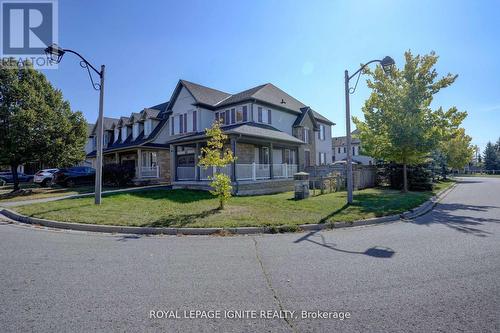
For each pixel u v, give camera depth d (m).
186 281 4.25
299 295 3.76
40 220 9.10
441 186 23.03
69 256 5.56
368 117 17.58
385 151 17.36
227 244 6.50
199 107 22.86
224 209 10.45
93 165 34.53
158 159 25.59
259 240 6.89
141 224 8.16
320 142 31.92
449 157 39.72
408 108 16.05
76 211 10.17
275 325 3.03
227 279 4.33
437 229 7.89
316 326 3.01
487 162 68.88
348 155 11.80
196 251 5.92
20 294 3.80
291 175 21.23
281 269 4.77
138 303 3.54
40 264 5.06
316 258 5.37
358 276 4.41
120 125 30.41
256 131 18.14
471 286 3.99
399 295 3.72
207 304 3.52
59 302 3.56
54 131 19.17
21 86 18.25
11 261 5.23
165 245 6.43
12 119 17.41
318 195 15.03
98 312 3.31
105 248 6.17
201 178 17.45
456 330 2.91
